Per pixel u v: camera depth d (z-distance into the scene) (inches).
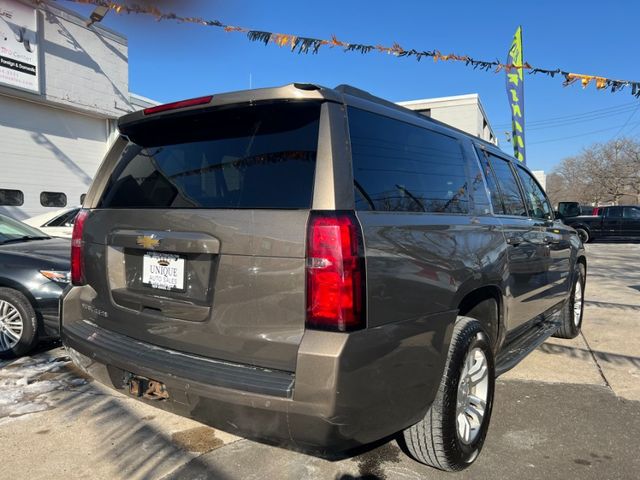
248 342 87.0
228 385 83.6
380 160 97.0
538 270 160.9
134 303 104.7
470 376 114.3
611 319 262.7
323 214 82.5
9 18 426.3
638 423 136.8
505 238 134.0
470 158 133.9
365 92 105.1
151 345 101.3
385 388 86.5
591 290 360.8
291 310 83.3
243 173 94.2
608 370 180.1
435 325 98.2
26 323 178.7
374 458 117.0
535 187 191.8
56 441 122.0
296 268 83.0
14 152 453.4
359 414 82.2
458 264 107.1
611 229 890.7
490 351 118.5
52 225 366.3
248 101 93.8
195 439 123.9
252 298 86.7
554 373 176.7
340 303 80.3
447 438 102.7
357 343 80.8
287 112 93.7
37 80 454.3
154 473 108.6
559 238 186.5
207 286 92.7
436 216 107.7
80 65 498.9
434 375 98.2
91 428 128.9
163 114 107.6
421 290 95.0
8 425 130.0
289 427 80.9
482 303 126.0
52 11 464.1
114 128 554.3
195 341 94.0
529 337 170.6
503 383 166.9
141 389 97.3
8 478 106.1
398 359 88.9
